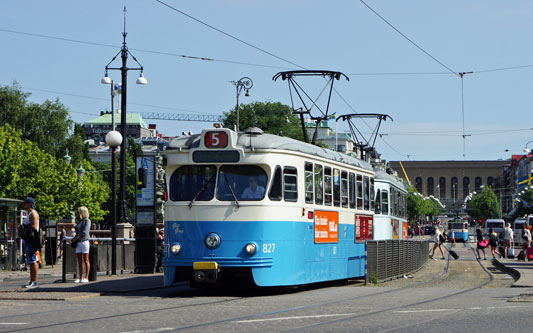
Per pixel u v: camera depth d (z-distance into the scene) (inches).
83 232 800.3
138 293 698.8
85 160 2962.6
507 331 405.7
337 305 559.8
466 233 3752.5
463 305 551.8
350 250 823.1
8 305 575.5
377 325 433.7
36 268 730.2
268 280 656.4
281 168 672.4
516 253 2108.8
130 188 3855.8
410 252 1074.1
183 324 440.5
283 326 430.6
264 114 3417.8
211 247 653.9
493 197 6299.2
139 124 7012.8
